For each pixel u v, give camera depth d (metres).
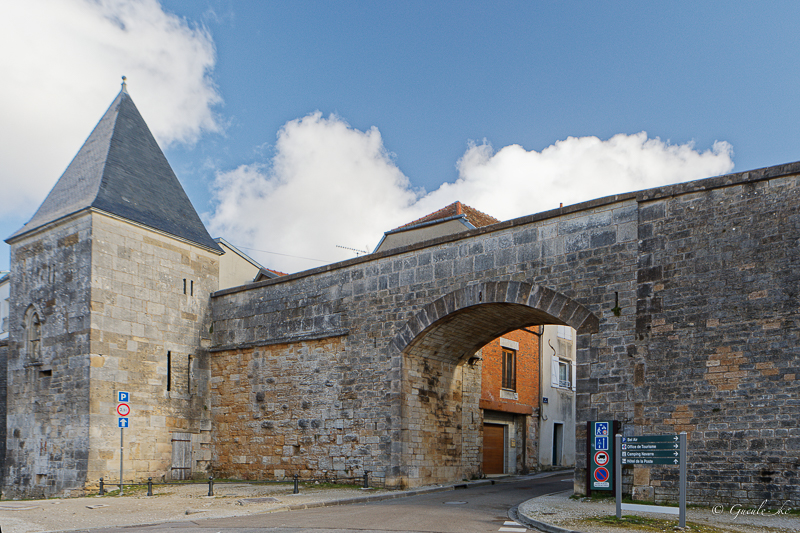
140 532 8.64
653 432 11.20
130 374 16.84
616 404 11.73
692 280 11.25
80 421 15.88
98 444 15.80
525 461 21.58
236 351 18.58
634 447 9.15
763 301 10.48
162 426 17.41
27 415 17.38
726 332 10.77
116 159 18.28
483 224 21.70
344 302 16.44
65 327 16.72
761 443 10.14
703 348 10.95
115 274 16.89
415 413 15.40
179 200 19.92
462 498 13.30
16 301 18.39
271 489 14.63
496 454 20.70
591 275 12.46
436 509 11.21
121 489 14.20
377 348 15.59
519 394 21.78
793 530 8.26
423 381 15.88
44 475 16.50
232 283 26.02
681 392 11.05
